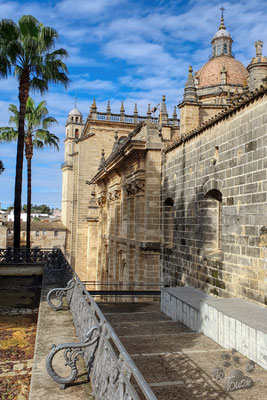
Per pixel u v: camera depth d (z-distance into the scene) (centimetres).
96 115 4078
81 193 4081
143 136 1952
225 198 1220
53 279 1327
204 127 1370
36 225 7169
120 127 4116
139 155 1916
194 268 1462
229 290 1178
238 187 1138
